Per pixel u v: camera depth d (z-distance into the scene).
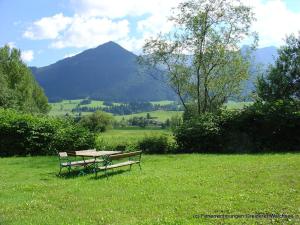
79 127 32.72
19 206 14.31
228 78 40.94
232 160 24.53
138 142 32.38
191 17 39.38
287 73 39.75
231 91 41.44
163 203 14.11
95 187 17.39
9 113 33.59
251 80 41.19
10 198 15.67
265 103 32.00
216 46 39.38
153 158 27.95
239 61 40.16
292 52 40.03
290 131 30.75
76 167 24.02
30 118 32.28
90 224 12.02
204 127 31.56
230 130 31.72
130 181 18.47
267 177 17.91
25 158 29.42
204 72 40.84
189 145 32.12
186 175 19.53
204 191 15.68
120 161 26.70
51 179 20.22
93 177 20.14
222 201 13.98
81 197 15.52
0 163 26.86
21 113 35.59
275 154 27.52
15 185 18.34
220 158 26.08
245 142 31.34
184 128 32.31
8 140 31.62
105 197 15.41
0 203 14.82
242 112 31.52
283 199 13.90
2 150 31.58
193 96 42.66
